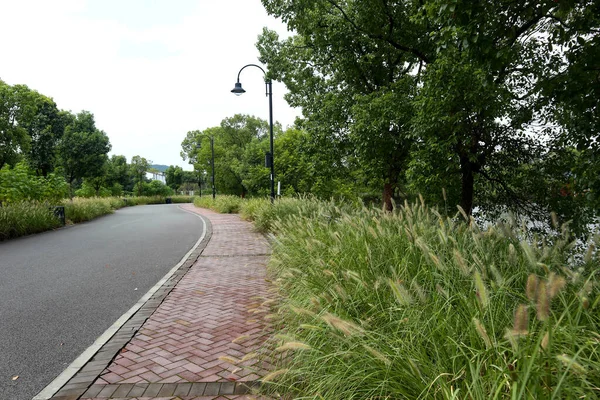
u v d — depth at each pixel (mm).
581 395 1835
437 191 9945
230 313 5457
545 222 10039
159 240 14312
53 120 32438
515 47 5914
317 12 13070
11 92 23422
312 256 5070
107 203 35250
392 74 14344
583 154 6191
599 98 5801
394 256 3941
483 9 4953
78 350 4262
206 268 8875
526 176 11125
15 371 3750
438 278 3184
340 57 13531
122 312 5652
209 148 51531
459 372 2158
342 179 20188
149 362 3840
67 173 38594
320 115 15320
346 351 2570
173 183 93938
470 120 8797
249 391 3209
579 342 2094
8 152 23391
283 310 4289
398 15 12031
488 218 11578
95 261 9906
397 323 2750
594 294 2551
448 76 8016
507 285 2773
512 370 1847
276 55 18188
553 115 8727
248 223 20906
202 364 3768
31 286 7242
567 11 5516
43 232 17188
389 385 2312
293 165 31156
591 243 2934
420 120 8992
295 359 3002
